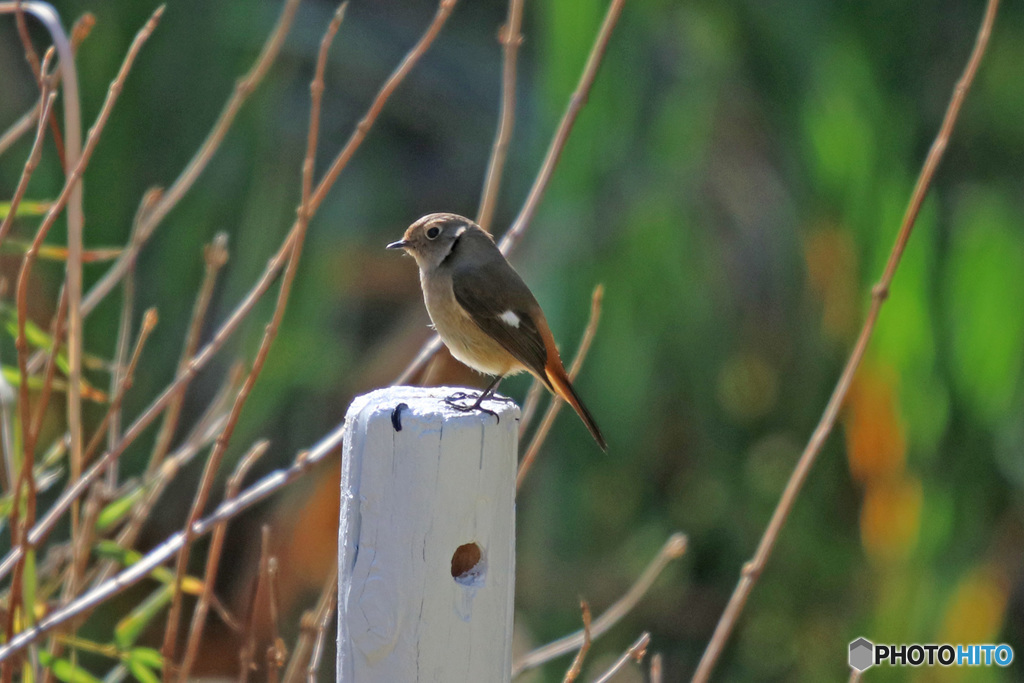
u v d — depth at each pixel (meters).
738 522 15.02
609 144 13.26
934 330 12.70
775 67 14.67
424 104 16.41
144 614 6.75
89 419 12.30
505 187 15.48
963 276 12.98
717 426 14.69
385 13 16.70
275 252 13.56
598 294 6.62
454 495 4.54
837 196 13.77
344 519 4.72
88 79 12.70
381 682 4.59
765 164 14.77
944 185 15.12
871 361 12.44
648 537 14.62
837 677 14.20
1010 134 15.09
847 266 13.66
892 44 14.97
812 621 14.90
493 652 4.69
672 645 15.11
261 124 13.80
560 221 13.09
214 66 13.64
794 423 14.95
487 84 16.47
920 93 15.30
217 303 13.70
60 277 12.26
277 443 14.22
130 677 12.00
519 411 4.93
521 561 14.05
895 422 12.51
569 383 6.94
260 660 13.33
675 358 14.13
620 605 6.75
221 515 6.04
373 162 15.88
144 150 13.34
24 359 5.70
